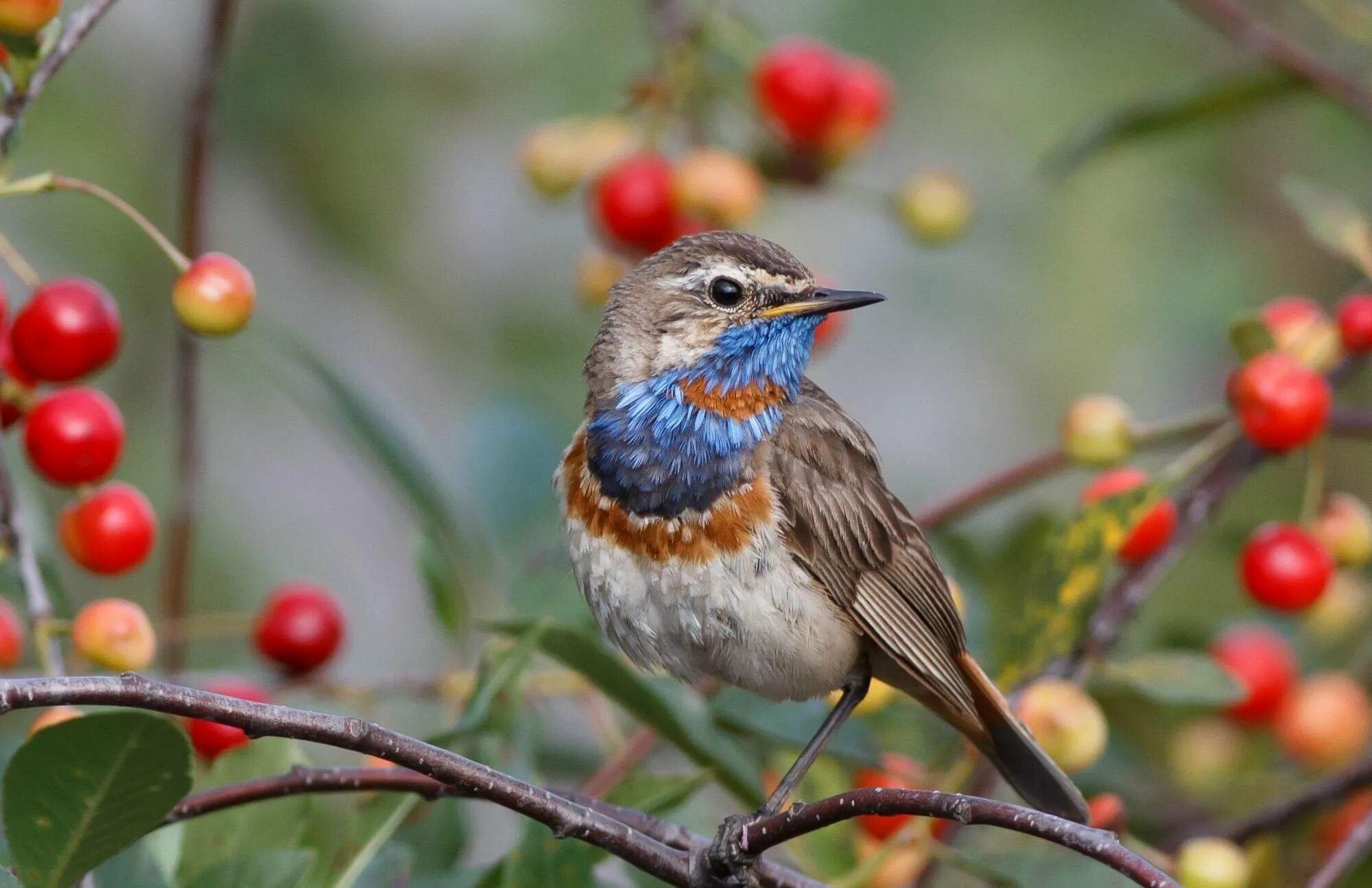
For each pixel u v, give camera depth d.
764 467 9.74
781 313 9.96
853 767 11.08
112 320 9.02
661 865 7.78
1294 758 12.29
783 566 9.58
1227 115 12.91
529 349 16.23
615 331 10.05
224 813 8.64
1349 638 13.95
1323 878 9.91
